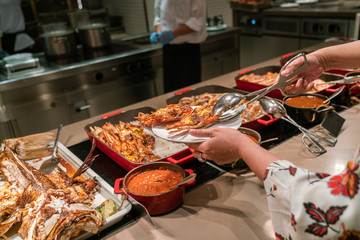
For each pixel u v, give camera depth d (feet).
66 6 11.92
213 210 3.15
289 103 5.03
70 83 9.56
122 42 12.13
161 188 3.17
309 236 2.02
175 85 10.07
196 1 8.91
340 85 5.55
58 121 9.71
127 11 13.82
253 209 3.12
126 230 2.98
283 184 2.22
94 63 9.71
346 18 12.34
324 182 2.03
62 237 2.71
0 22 10.63
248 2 15.80
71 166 4.12
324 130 4.47
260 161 2.51
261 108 4.68
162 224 3.02
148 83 11.33
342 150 3.95
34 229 2.72
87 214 2.80
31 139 4.58
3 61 9.12
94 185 3.51
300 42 14.26
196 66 10.00
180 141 3.74
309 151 4.02
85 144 4.75
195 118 4.04
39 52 11.81
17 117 8.93
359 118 4.76
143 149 4.14
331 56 4.08
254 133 3.94
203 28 9.50
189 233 2.89
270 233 2.80
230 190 3.43
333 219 1.91
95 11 12.59
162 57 10.52
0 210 3.10
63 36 10.16
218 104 3.92
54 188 3.30
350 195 1.86
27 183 3.37
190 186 3.55
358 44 4.03
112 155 4.06
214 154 2.95
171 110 4.30
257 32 16.03
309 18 13.51
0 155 3.81
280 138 4.41
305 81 4.26
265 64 8.05
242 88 6.21
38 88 9.03
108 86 10.36
